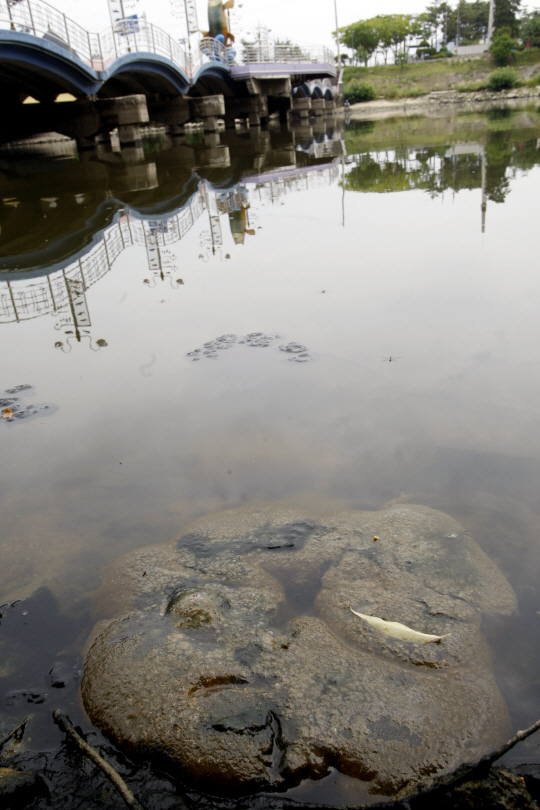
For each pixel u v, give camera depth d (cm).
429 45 9006
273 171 1622
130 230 946
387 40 8369
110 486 348
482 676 219
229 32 3838
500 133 2062
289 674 222
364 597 257
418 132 2523
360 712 206
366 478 334
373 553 279
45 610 266
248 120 3981
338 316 562
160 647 234
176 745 199
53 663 238
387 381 434
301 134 3142
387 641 234
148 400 441
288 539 293
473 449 347
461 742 196
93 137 2575
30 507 334
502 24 7925
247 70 3644
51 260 797
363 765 192
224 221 991
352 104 6781
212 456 367
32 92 2402
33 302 657
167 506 328
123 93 3073
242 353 505
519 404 387
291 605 262
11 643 249
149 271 754
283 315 579
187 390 451
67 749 202
